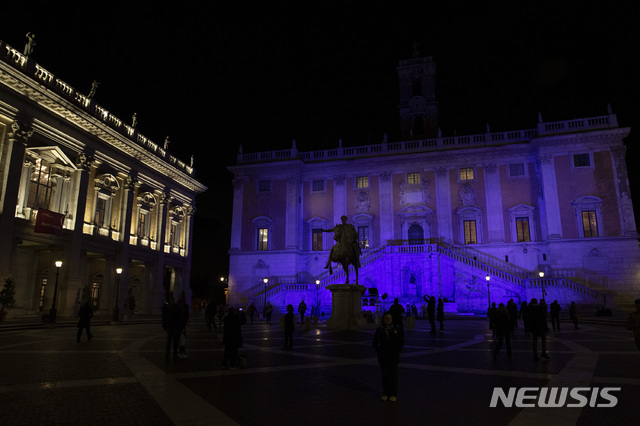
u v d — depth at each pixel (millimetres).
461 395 7586
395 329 7422
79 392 7805
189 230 46469
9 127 25594
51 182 29328
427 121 51062
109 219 33906
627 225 38469
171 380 8875
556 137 40875
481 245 42562
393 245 42719
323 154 49875
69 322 25000
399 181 46562
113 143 34000
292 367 10492
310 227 48438
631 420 6129
